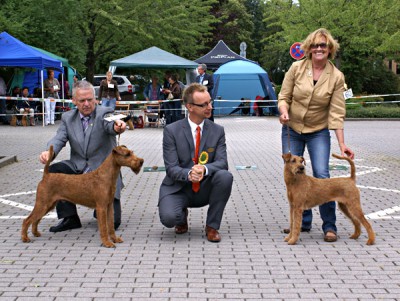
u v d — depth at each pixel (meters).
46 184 5.98
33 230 6.26
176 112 20.39
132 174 10.79
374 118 27.14
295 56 19.03
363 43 29.89
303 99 6.29
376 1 29.39
